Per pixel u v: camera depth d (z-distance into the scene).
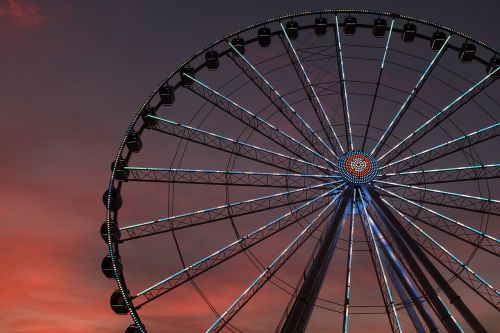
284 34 35.97
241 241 28.36
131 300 27.84
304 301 24.94
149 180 31.11
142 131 33.53
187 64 34.72
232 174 30.59
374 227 30.34
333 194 30.23
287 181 30.33
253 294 27.05
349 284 25.58
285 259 27.70
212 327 26.22
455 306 26.11
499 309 26.31
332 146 31.50
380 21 36.50
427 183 30.27
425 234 28.28
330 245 26.81
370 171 30.52
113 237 29.73
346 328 24.36
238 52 34.62
